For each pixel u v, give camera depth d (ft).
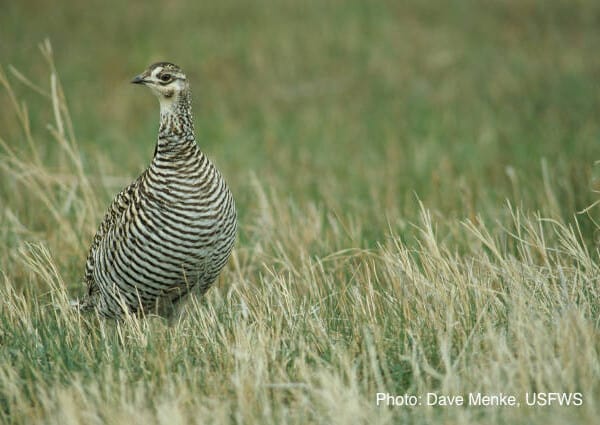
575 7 238.68
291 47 219.20
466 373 63.93
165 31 231.71
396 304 77.77
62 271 98.43
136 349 72.38
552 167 120.06
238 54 215.92
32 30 231.50
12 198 117.19
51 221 110.22
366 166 141.38
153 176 77.41
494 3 245.24
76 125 170.60
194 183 76.69
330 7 247.70
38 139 157.99
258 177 132.57
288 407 64.28
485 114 167.73
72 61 211.20
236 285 90.02
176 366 69.77
